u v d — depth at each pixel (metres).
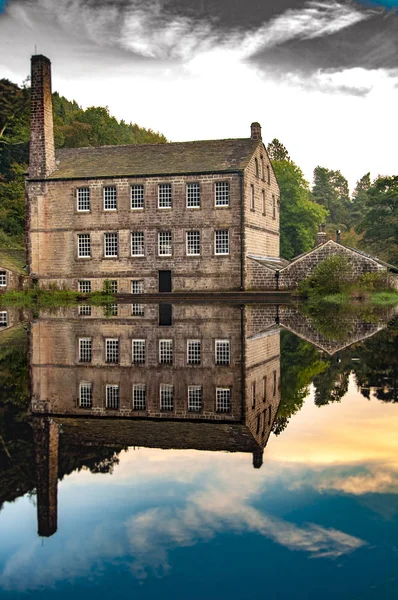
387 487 5.73
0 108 75.44
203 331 22.83
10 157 82.44
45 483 6.07
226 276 52.94
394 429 7.95
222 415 9.29
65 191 55.59
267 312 33.75
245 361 15.07
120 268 54.81
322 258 50.91
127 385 12.16
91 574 4.35
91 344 19.14
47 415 9.38
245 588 4.09
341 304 41.88
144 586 4.13
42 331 23.52
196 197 53.44
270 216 61.78
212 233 53.06
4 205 74.69
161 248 54.41
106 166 56.09
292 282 51.66
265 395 10.72
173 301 47.28
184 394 11.12
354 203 183.38
